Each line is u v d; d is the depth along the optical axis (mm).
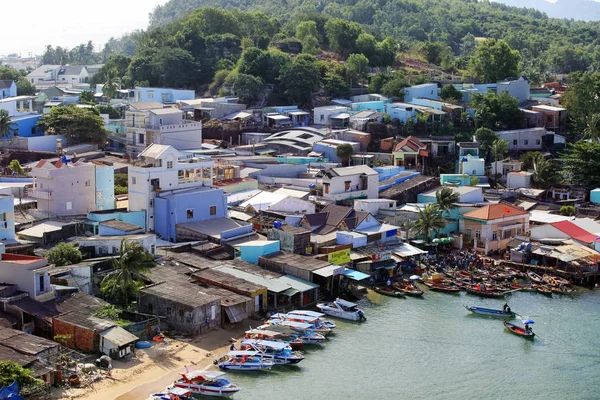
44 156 153375
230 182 138250
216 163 145250
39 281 84000
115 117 190000
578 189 153125
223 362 79312
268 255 106125
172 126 162125
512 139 178750
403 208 134750
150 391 72000
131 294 89875
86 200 117750
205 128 178625
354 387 76500
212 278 96875
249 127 183875
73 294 86812
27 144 157500
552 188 154500
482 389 77312
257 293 94000
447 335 91250
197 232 112250
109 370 75438
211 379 73375
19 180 131375
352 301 102875
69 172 114688
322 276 100750
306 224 120375
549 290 109312
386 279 111562
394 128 179500
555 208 143875
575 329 94688
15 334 74812
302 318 90125
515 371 81875
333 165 159375
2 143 158625
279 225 114500
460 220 130125
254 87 196750
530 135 179750
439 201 127812
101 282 90812
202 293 90812
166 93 195250
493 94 190000
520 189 152750
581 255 117812
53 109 167625
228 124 180125
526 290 110000
